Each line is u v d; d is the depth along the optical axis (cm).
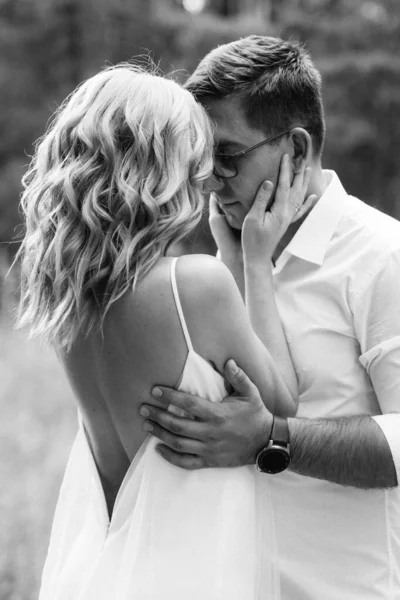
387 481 173
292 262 193
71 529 188
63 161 164
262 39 195
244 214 198
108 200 158
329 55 1148
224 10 1499
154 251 161
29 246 168
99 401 171
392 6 1149
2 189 1210
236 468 168
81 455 190
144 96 163
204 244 1011
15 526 380
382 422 173
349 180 1167
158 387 161
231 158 190
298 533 189
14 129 1266
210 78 189
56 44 1284
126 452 173
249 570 164
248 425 164
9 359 688
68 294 159
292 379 182
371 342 182
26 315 168
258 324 184
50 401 595
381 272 181
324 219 191
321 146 201
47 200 164
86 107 164
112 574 166
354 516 187
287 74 189
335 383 186
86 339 166
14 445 496
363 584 185
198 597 157
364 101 1117
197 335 159
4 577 337
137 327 159
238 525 163
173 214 161
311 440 169
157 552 162
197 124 168
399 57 1113
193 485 164
